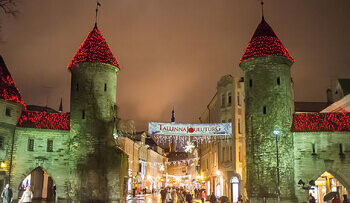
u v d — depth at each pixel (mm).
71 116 35906
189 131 34531
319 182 40125
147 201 45031
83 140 34969
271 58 34500
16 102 34344
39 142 34875
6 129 33312
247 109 34938
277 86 34188
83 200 33562
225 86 46500
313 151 33000
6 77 35375
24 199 21391
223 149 46125
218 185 50000
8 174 33094
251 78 35125
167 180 108562
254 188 32938
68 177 34719
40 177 45938
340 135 32750
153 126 34031
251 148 33844
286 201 31625
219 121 46594
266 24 36750
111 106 36531
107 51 37406
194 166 83688
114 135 38562
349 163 32188
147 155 92500
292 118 34594
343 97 39688
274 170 32500
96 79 36156
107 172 34625
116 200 34188
